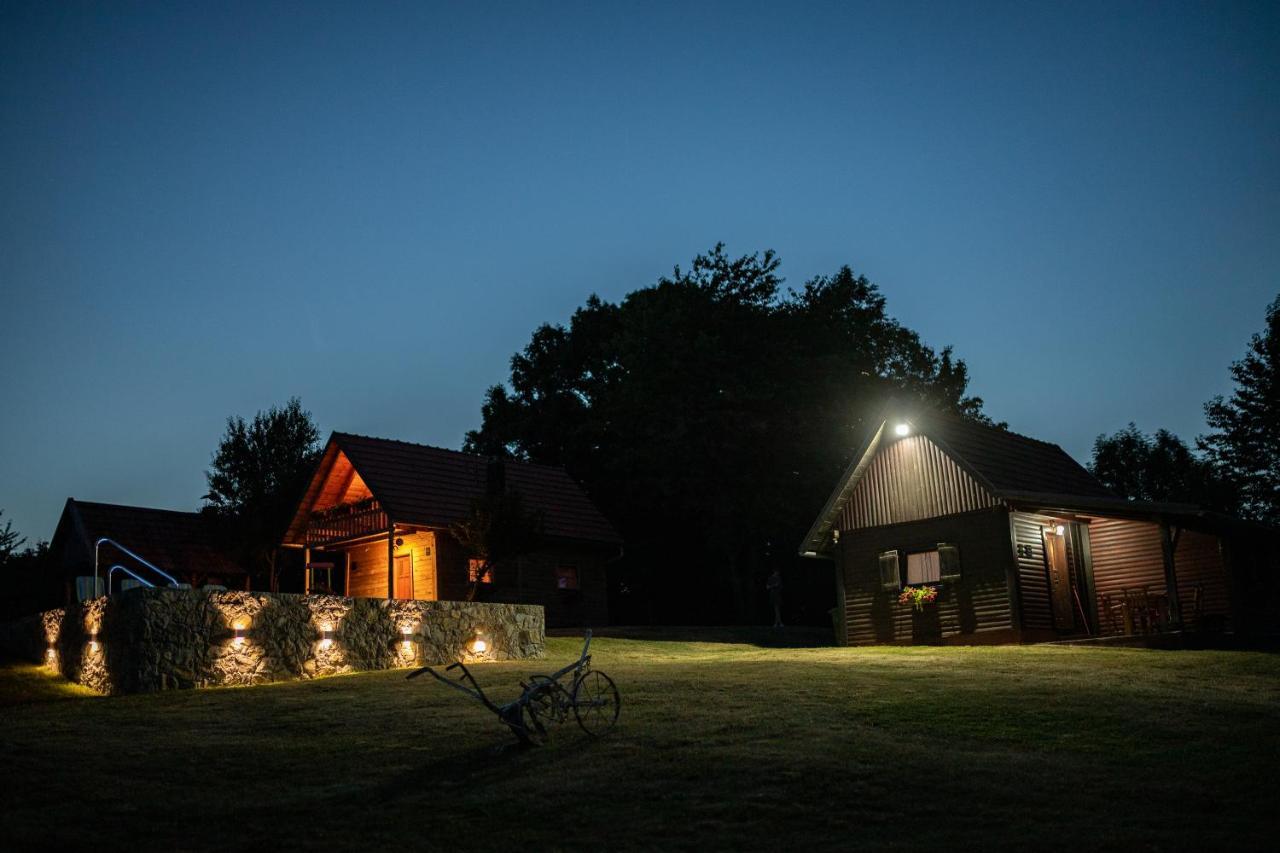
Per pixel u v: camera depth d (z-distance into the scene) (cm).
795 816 996
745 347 4766
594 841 938
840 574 2942
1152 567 2864
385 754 1266
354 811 1040
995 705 1503
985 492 2684
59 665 2258
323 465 3803
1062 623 2719
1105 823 957
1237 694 1609
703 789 1083
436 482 3812
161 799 1081
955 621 2681
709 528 4791
